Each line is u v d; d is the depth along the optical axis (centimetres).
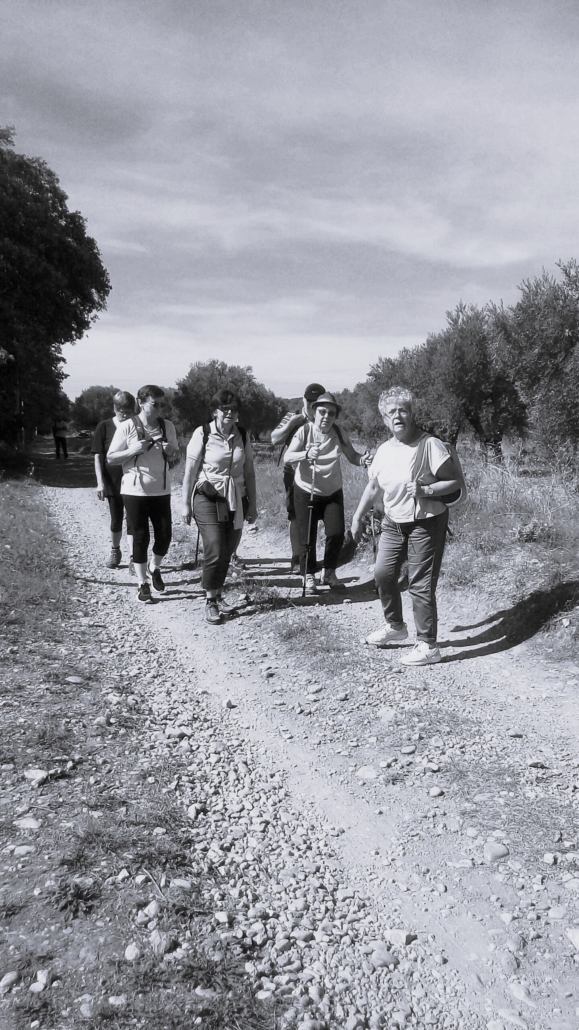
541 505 701
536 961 213
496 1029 188
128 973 188
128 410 750
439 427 1502
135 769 313
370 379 1820
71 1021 171
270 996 189
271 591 646
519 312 1391
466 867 258
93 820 261
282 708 404
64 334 2759
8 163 2439
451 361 1438
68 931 202
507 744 353
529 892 243
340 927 226
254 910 225
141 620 571
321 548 773
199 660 484
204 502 568
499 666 455
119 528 764
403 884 250
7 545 767
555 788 310
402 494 447
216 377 3497
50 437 7762
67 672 424
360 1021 186
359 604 608
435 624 465
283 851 267
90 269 2667
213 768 327
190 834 268
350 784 319
